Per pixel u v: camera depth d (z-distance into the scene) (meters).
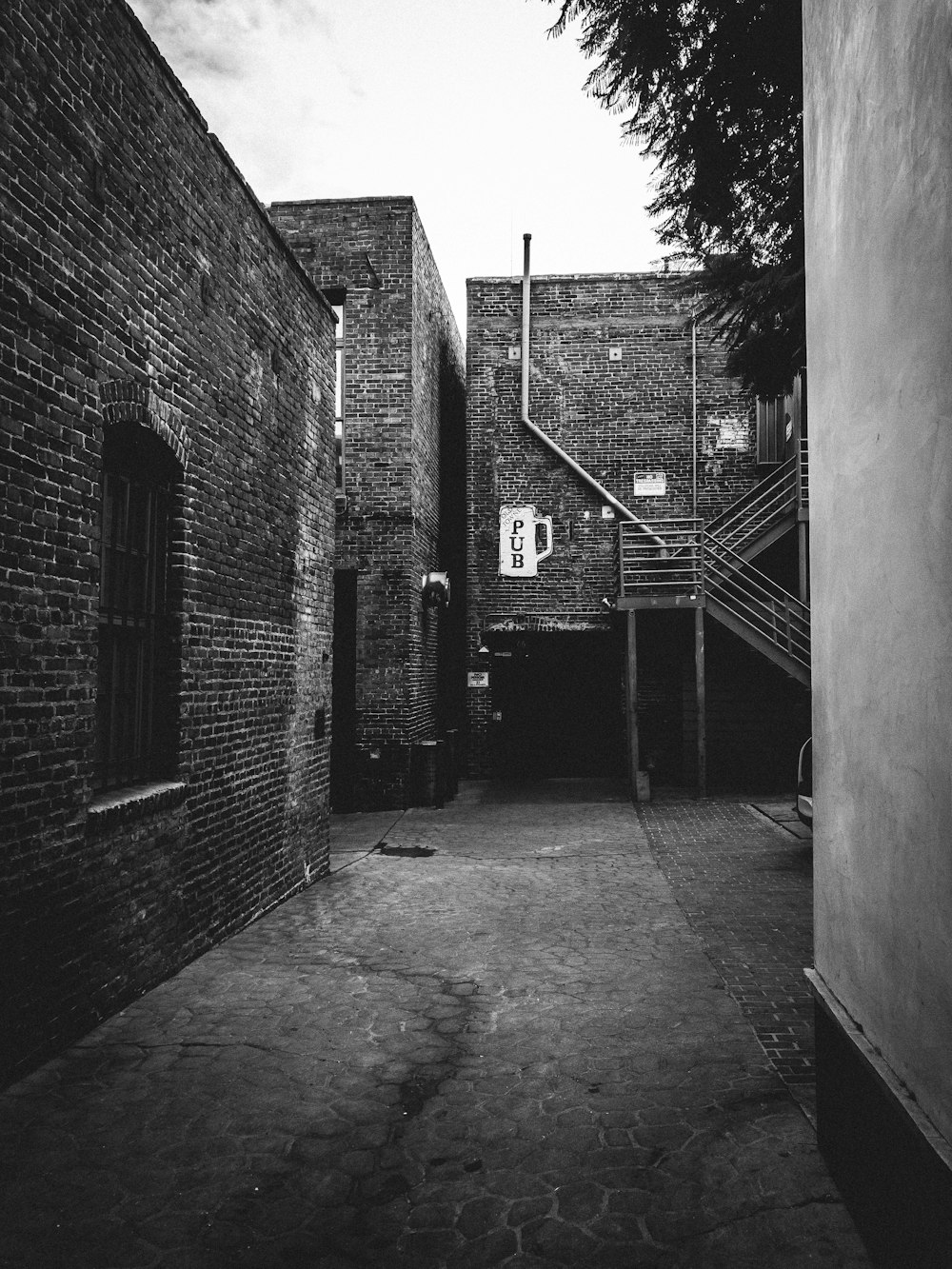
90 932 4.17
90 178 4.13
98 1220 2.73
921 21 2.11
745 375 6.57
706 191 5.57
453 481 15.26
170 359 5.00
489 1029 4.23
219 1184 2.93
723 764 13.00
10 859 3.54
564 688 14.28
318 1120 3.36
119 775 4.75
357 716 11.59
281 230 11.87
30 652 3.68
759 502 13.43
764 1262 2.50
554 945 5.59
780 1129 3.23
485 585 13.91
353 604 11.91
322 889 7.29
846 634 2.76
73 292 3.99
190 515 5.31
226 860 5.82
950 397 1.97
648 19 4.63
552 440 13.87
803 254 5.56
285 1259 2.55
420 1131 3.28
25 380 3.63
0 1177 2.97
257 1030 4.22
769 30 4.67
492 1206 2.80
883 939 2.44
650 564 13.54
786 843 8.73
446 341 14.86
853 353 2.68
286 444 7.13
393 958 5.37
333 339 8.52
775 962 5.21
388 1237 2.65
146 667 5.04
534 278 13.92
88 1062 3.84
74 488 4.00
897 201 2.29
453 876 7.70
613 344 13.81
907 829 2.25
